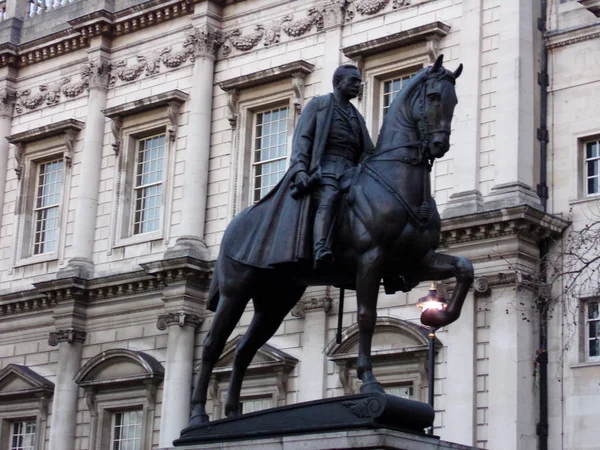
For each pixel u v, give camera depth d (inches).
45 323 1535.4
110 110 1519.4
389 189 455.8
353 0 1341.0
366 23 1326.3
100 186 1534.2
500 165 1179.9
